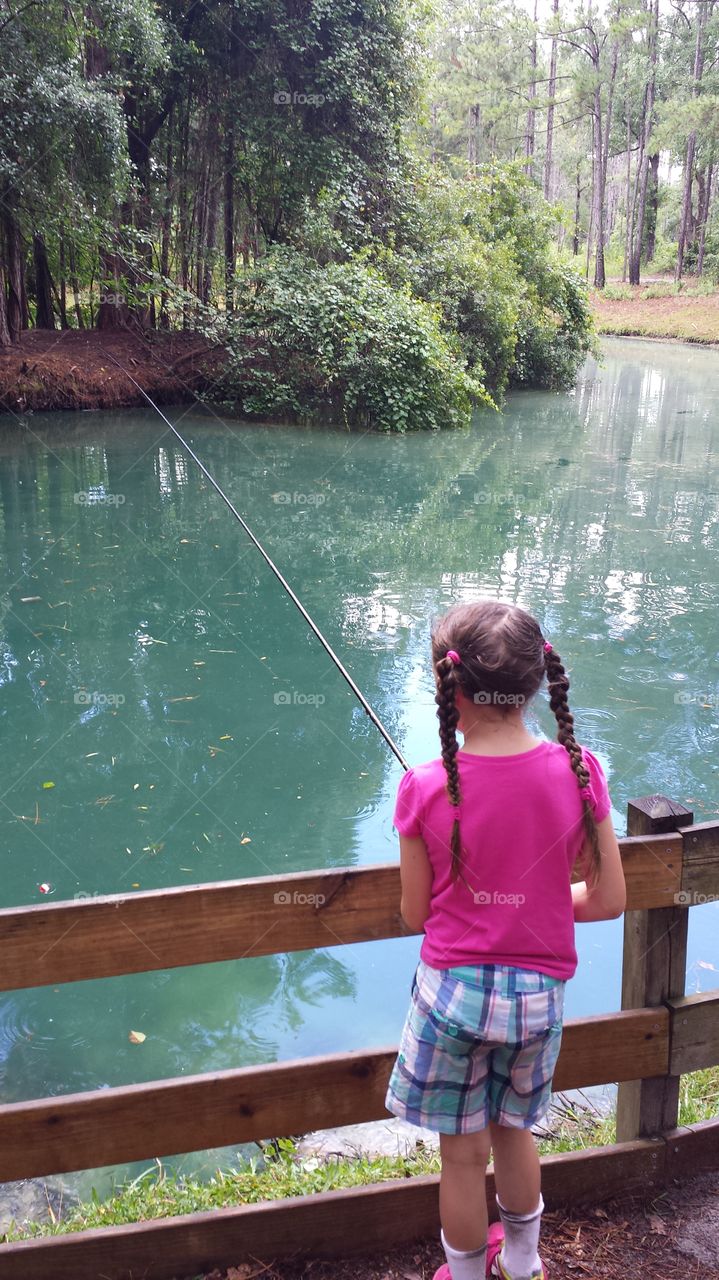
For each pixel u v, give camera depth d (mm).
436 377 15305
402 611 7109
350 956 3467
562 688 1522
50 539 8898
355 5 16375
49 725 5258
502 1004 1443
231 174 17469
